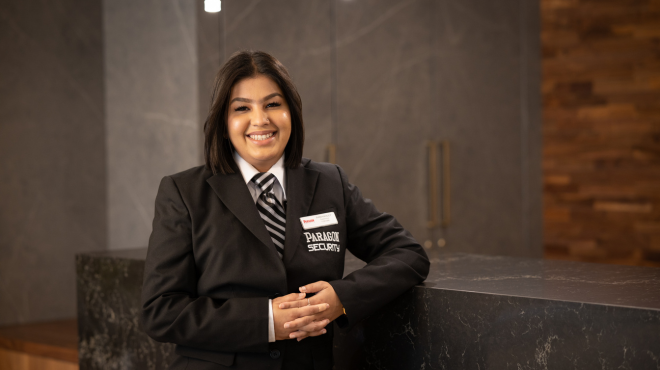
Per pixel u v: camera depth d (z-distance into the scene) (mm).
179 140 2930
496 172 4156
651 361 1089
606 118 4359
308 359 1328
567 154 4453
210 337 1198
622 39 4305
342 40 3309
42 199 3305
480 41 4016
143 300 1239
